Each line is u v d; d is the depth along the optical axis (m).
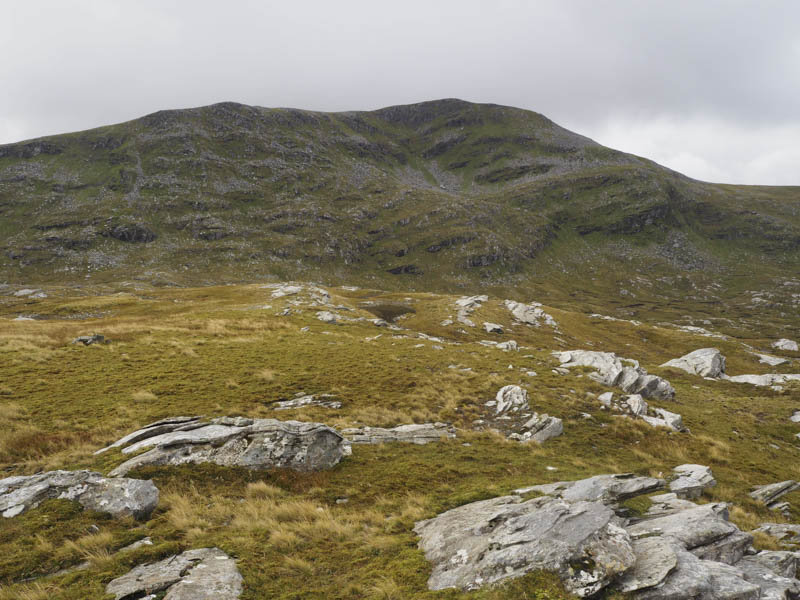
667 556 11.38
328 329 62.28
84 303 91.44
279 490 17.86
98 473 16.02
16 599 9.88
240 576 11.27
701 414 42.62
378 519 15.92
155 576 10.83
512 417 32.41
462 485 20.25
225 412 27.19
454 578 11.27
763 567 12.68
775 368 91.44
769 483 28.33
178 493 16.56
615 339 107.50
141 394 28.91
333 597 10.86
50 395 28.62
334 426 26.69
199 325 57.06
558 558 10.97
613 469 25.41
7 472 18.00
